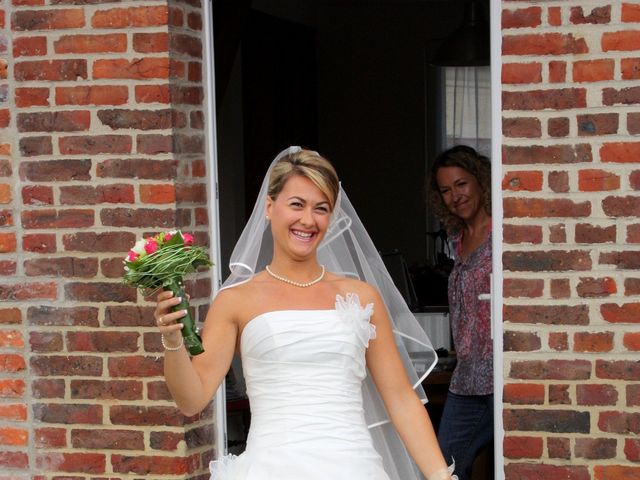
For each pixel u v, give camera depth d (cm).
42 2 527
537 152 482
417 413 410
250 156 856
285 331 392
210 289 548
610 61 474
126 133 522
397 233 1027
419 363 545
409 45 1012
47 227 535
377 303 418
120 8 518
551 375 487
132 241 526
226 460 405
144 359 528
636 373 481
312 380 392
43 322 538
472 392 593
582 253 481
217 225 554
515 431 491
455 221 605
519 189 484
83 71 525
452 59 753
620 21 473
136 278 364
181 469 527
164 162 520
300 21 973
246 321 400
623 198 477
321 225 402
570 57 477
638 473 484
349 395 397
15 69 533
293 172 399
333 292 411
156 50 516
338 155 1030
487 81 998
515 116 482
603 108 476
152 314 526
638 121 474
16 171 537
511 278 487
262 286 407
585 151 478
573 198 480
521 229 485
